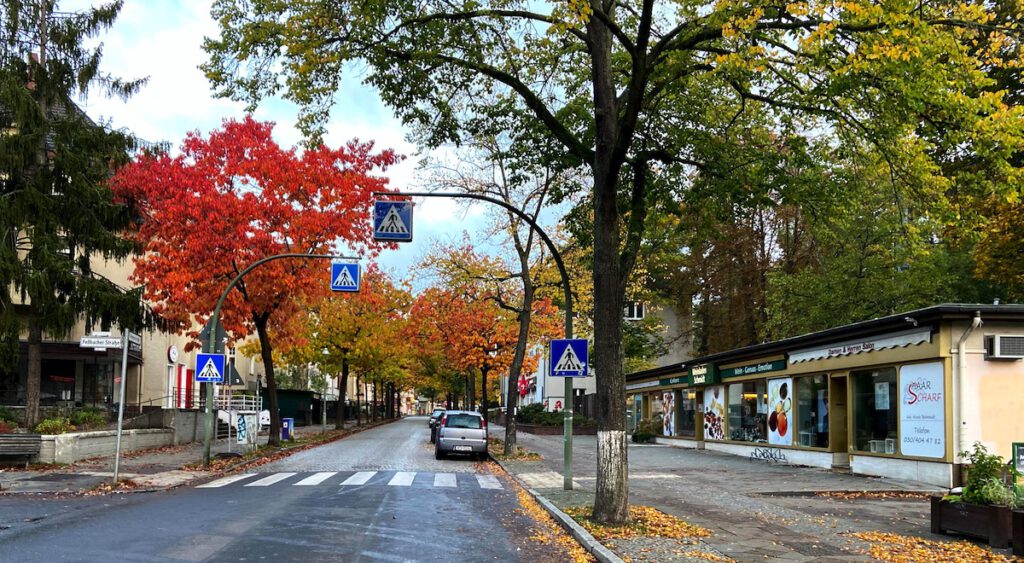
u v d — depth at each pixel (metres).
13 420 23.50
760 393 25.47
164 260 23.19
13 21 20.94
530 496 14.81
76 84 22.00
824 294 27.00
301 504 12.96
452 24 12.58
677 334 49.72
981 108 10.03
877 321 17.66
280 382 56.44
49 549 8.88
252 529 10.35
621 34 10.12
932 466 16.17
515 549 9.48
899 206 12.38
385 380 68.00
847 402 19.80
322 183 25.38
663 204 14.14
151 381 36.19
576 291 29.88
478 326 35.47
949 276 25.12
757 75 12.18
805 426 22.33
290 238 25.20
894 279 25.83
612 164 10.80
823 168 13.35
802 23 9.68
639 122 13.72
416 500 13.73
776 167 13.07
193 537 9.72
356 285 20.59
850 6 8.55
